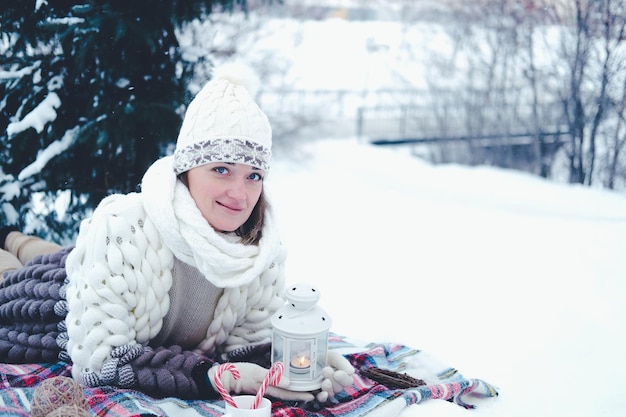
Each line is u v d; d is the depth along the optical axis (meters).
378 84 13.86
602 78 9.13
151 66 3.46
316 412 1.90
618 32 8.91
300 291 1.88
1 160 3.59
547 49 10.13
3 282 2.39
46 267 2.29
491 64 11.35
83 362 1.91
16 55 3.47
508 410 2.26
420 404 2.01
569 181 9.80
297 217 6.85
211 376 1.86
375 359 2.45
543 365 2.81
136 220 1.94
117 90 3.40
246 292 2.10
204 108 1.91
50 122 3.38
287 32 10.44
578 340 3.17
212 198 1.92
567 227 6.36
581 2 9.28
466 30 11.59
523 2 10.54
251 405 1.72
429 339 3.19
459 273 4.66
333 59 13.66
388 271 4.71
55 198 3.67
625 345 3.11
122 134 3.28
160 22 3.36
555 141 10.55
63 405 1.53
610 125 9.22
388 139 12.99
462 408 2.00
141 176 3.51
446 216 7.00
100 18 3.12
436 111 12.22
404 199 8.05
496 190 8.70
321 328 1.84
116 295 1.88
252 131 1.91
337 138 13.57
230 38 6.86
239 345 2.18
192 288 2.04
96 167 3.50
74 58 3.29
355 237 5.93
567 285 4.30
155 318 1.98
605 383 2.60
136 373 1.87
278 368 1.75
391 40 13.45
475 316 3.60
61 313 2.15
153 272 1.94
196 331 2.12
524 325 3.43
